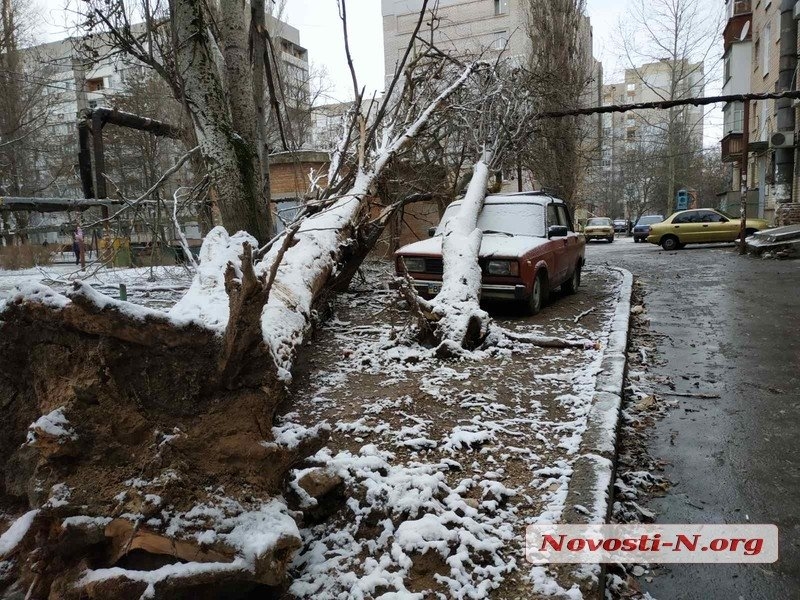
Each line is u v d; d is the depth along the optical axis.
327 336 6.99
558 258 9.18
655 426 4.57
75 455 2.40
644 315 8.73
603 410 4.32
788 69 19.50
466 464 3.63
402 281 6.36
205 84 7.15
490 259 7.79
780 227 17.12
